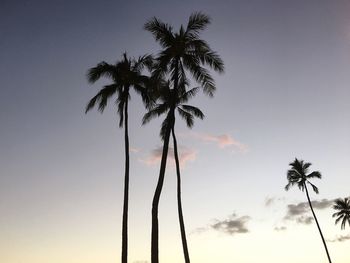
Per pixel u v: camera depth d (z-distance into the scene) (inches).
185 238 999.6
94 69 1025.5
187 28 869.2
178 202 1061.1
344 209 2618.1
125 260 826.2
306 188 2087.8
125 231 855.7
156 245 694.5
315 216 2031.3
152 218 717.3
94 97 1019.3
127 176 922.7
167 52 848.9
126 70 1022.4
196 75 844.6
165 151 789.2
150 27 866.1
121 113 1017.5
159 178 758.5
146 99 1029.2
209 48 845.8
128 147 959.0
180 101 1214.9
